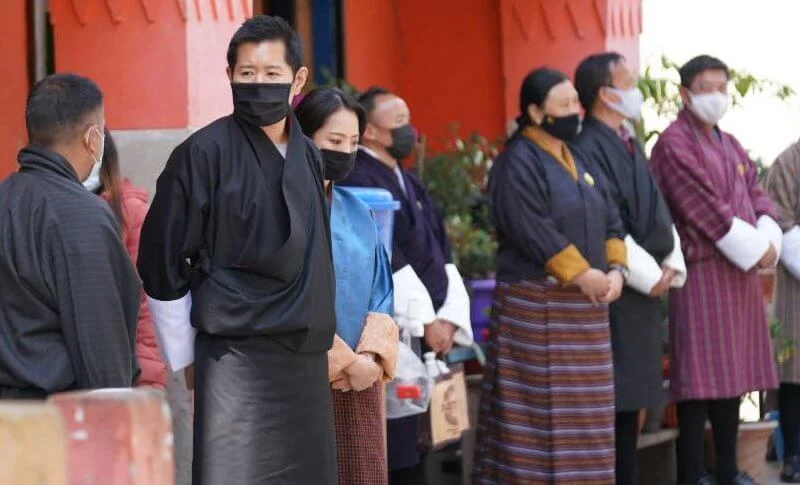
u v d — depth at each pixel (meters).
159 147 8.70
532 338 9.57
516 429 9.64
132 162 8.71
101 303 5.55
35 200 5.61
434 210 9.58
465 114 13.71
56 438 3.12
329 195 7.50
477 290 11.20
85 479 3.14
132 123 8.79
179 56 8.73
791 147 11.77
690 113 10.77
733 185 10.74
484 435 9.90
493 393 9.80
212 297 6.26
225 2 9.10
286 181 6.30
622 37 12.91
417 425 8.87
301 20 13.11
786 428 11.80
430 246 9.16
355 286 7.33
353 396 7.39
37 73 10.18
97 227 5.60
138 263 6.43
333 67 13.16
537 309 9.56
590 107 10.29
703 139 10.75
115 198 7.18
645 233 10.12
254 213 6.27
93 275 5.55
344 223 7.45
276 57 6.32
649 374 10.20
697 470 10.77
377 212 8.21
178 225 6.31
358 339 7.30
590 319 9.58
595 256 9.59
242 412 6.28
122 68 8.78
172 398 8.64
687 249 10.66
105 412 3.16
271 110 6.30
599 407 9.60
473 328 11.18
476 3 13.64
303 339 6.32
